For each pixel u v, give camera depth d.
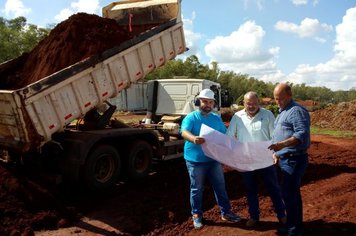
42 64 7.84
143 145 8.35
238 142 5.04
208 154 5.17
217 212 6.25
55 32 8.38
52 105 6.56
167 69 58.22
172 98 10.39
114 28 8.31
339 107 24.86
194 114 5.55
